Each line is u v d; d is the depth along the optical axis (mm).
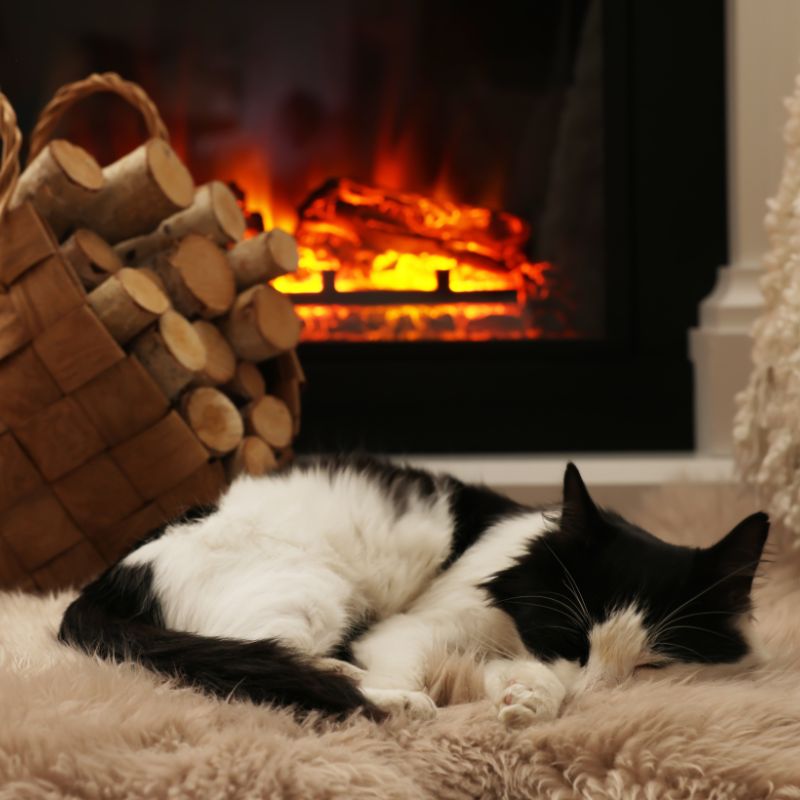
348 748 1051
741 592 1242
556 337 2508
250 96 2525
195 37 2502
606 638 1193
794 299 1627
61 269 1576
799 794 993
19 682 1148
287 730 1094
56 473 1646
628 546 1281
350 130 2539
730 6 2361
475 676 1245
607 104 2441
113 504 1679
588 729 1065
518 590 1311
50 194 1701
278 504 1382
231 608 1261
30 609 1531
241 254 1863
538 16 2479
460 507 1544
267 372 1968
